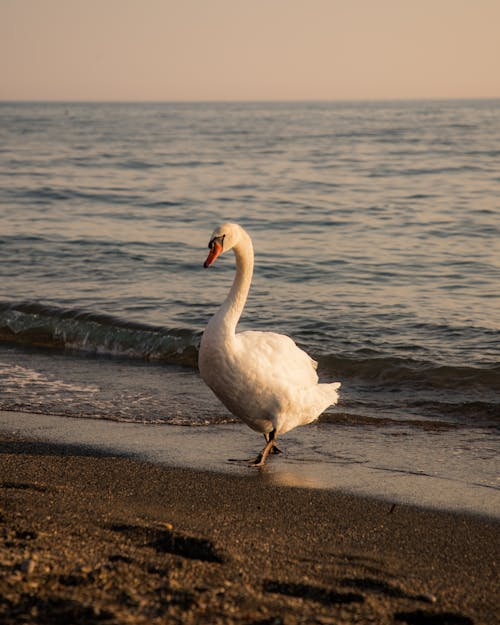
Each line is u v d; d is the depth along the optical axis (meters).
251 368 6.63
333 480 6.48
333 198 26.25
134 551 4.61
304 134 69.81
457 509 5.84
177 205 25.00
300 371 6.89
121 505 5.66
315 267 15.96
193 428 7.93
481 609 4.26
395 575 4.66
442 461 7.04
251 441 7.56
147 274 15.46
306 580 4.43
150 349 11.18
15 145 55.69
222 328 6.69
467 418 8.41
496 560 4.96
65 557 4.46
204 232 20.16
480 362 10.12
